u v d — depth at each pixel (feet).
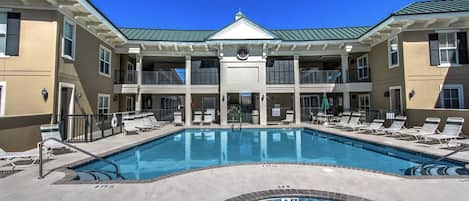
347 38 57.72
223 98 59.72
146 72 60.29
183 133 49.19
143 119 49.24
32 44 32.63
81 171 22.15
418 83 43.32
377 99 54.34
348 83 58.39
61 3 33.42
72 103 37.06
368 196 14.10
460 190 14.93
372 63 56.49
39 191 14.92
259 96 60.29
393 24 44.45
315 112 66.69
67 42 36.19
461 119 30.04
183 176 18.13
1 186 15.76
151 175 22.53
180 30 72.33
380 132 41.24
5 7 32.14
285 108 70.59
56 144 26.22
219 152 33.60
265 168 20.27
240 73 60.18
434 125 32.86
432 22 42.34
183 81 71.05
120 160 28.19
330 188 15.48
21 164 21.56
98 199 13.75
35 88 32.32
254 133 49.24
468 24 41.96
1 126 24.09
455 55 42.65
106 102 50.80
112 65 54.24
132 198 13.89
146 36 62.69
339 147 36.17
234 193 14.73
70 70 36.50
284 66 63.41
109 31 45.73
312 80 61.52
